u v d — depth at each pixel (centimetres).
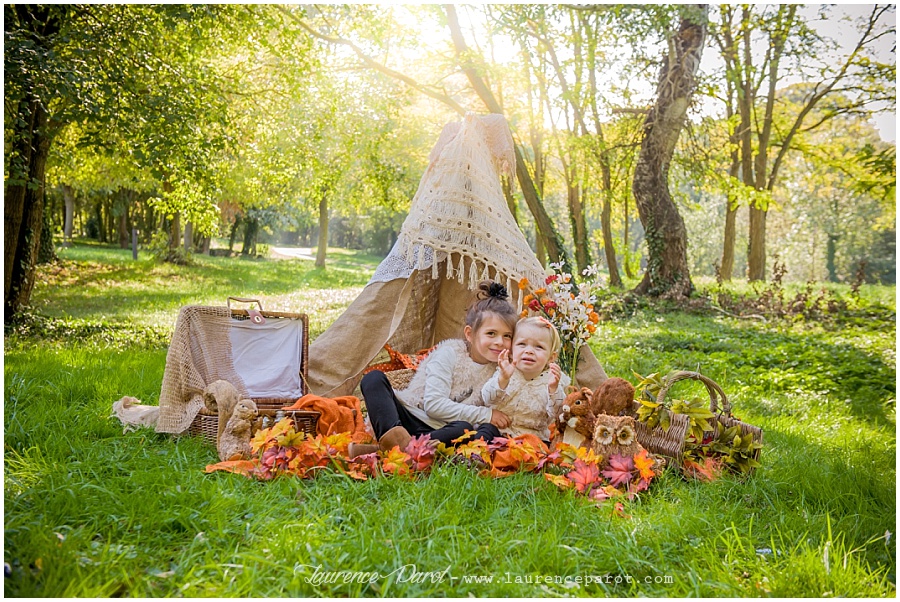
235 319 504
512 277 526
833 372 936
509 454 374
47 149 1134
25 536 267
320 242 3434
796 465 446
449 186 536
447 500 316
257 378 502
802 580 271
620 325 1513
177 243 3058
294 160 1553
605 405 397
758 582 270
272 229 4416
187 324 479
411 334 564
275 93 1470
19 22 966
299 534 277
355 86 1628
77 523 291
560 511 310
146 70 1009
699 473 390
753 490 379
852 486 400
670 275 1914
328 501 318
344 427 430
